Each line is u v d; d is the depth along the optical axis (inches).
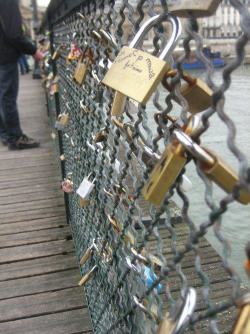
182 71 30.1
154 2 34.7
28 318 101.7
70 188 117.5
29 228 148.3
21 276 118.8
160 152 37.5
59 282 114.8
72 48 85.8
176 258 33.6
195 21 27.3
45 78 269.9
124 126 45.7
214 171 25.7
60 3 110.6
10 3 199.0
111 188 59.0
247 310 23.0
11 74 230.8
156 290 41.0
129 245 50.3
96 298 83.5
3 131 260.1
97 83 59.1
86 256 81.2
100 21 54.6
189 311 29.0
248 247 21.7
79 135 91.2
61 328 97.7
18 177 206.1
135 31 39.2
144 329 45.8
